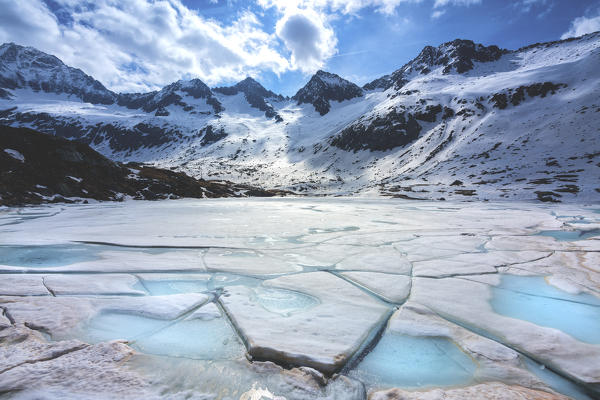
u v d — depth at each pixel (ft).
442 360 9.04
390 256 22.22
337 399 7.19
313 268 19.12
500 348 9.52
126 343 9.70
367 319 11.69
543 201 113.80
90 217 46.93
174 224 38.96
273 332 10.35
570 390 7.64
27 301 12.94
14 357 8.41
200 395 7.14
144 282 16.24
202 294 14.26
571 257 21.43
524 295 14.38
